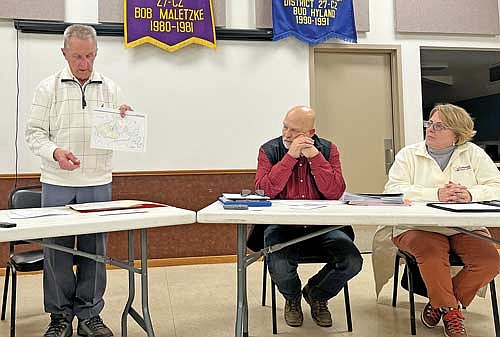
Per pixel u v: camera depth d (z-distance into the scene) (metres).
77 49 2.02
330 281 2.20
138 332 2.31
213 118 4.12
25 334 2.33
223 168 4.12
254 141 4.18
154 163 4.00
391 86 4.51
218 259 4.10
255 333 2.27
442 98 7.77
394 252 2.58
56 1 3.86
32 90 3.82
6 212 1.82
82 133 2.11
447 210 1.74
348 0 4.29
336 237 2.23
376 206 1.89
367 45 4.37
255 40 4.19
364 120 4.47
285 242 2.01
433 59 5.91
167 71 4.05
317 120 4.39
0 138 3.76
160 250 4.03
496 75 6.53
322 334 2.26
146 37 3.95
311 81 4.27
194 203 4.06
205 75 4.11
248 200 1.90
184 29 4.03
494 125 6.82
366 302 2.78
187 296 3.00
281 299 2.89
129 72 3.99
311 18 4.21
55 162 2.07
